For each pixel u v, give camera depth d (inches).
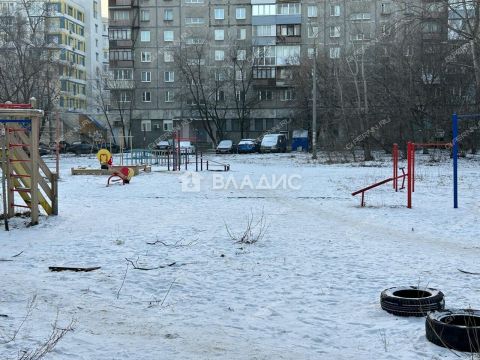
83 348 179.8
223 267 298.7
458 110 1443.2
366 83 1572.3
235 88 2588.6
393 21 1429.6
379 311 221.1
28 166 484.4
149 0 2775.6
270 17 2659.9
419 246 358.9
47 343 181.8
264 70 2655.0
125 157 1759.4
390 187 763.4
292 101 2485.2
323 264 306.0
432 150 1510.8
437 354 175.0
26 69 1909.4
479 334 175.9
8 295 243.3
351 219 480.7
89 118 2893.7
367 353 177.9
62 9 3080.7
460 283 261.1
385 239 384.8
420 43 1517.0
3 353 173.3
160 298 241.1
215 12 2753.4
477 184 796.0
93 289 254.5
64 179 972.6
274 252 338.6
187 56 2581.2
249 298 241.4
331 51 2568.9
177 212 530.6
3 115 433.7
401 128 1558.8
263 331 199.6
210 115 2645.2
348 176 983.6
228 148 2292.1
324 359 173.0
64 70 2888.8
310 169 1213.7
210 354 176.6
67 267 293.9
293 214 514.3
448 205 567.5
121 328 201.6
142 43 2797.7
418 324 204.8
